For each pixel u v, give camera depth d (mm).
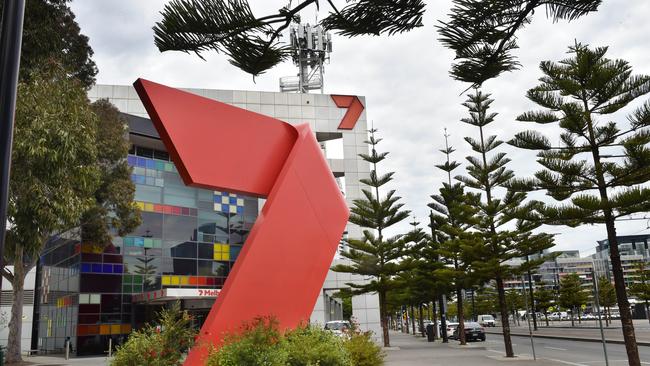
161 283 30266
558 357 18062
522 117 13422
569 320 70125
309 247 8898
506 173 20234
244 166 8461
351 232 35281
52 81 16688
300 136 9188
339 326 26625
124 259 29172
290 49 2650
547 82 12781
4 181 3586
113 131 23312
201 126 8000
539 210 12820
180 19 2359
